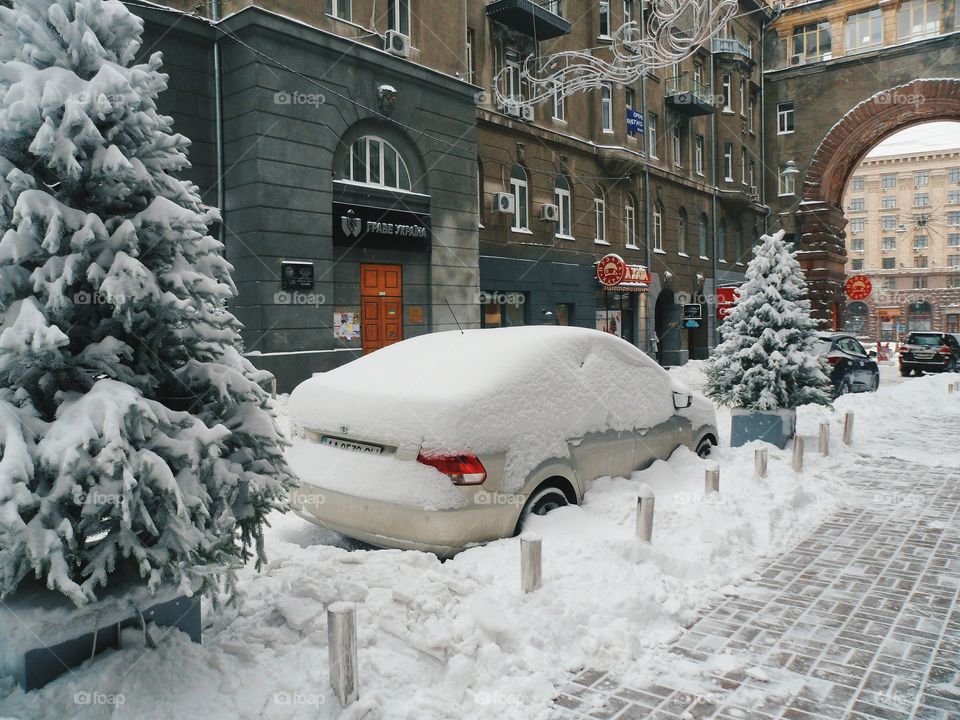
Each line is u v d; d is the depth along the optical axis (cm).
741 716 310
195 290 313
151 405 293
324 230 1361
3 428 265
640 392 605
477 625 350
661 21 2300
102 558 274
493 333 552
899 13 3331
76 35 297
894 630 400
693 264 2981
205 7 1318
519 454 456
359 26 1430
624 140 2478
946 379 1819
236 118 1293
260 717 278
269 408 353
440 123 1614
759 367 928
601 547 443
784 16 3603
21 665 269
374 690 301
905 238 7094
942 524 623
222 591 370
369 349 1482
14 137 283
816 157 3494
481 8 1889
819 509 661
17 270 288
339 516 450
